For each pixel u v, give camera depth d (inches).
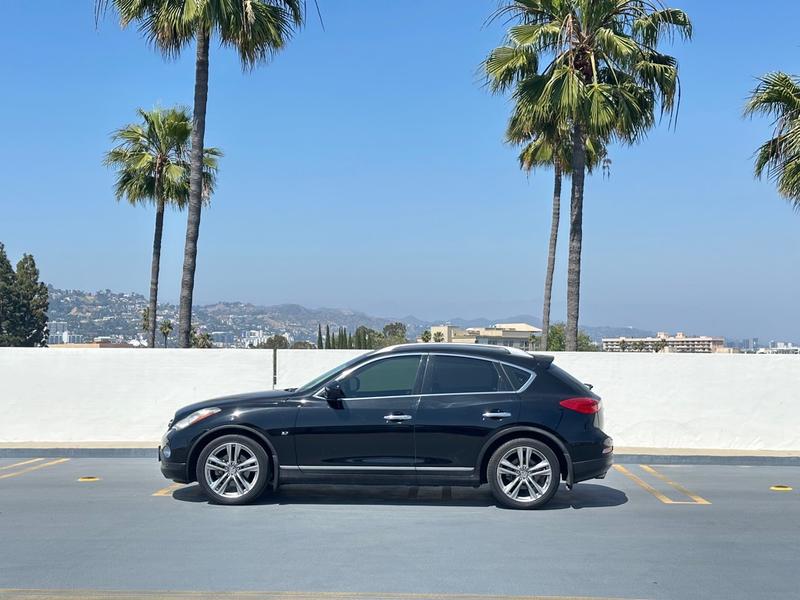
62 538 309.7
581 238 738.2
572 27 697.0
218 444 370.3
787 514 362.6
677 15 706.8
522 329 4557.1
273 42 680.4
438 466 362.6
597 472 366.0
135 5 671.8
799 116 714.2
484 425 362.3
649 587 252.8
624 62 700.0
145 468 485.4
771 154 737.0
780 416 556.1
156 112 1309.1
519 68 737.6
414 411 364.2
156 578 258.8
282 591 246.2
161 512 357.1
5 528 326.3
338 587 250.5
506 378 371.9
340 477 365.4
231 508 365.4
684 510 370.3
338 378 375.2
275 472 367.6
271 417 368.8
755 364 559.5
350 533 320.2
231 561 278.5
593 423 367.2
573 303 738.8
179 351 578.9
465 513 358.6
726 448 556.7
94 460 522.0
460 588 250.5
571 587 252.2
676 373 562.6
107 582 254.5
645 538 315.6
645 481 454.3
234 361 577.3
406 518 347.6
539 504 363.9
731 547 302.8
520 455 364.5
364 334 3693.4
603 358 567.2
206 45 684.7
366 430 363.6
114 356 578.6
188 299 689.0
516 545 302.8
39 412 575.8
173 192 1317.7
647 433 562.9
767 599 241.9
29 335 2812.5
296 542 305.0
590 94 673.6
